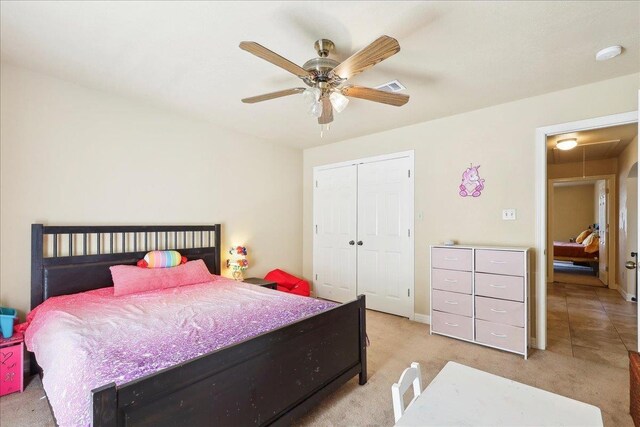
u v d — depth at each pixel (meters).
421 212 3.77
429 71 2.49
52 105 2.66
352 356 2.24
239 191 4.15
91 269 2.77
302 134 4.27
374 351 2.90
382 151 4.14
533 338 2.98
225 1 1.70
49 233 2.58
